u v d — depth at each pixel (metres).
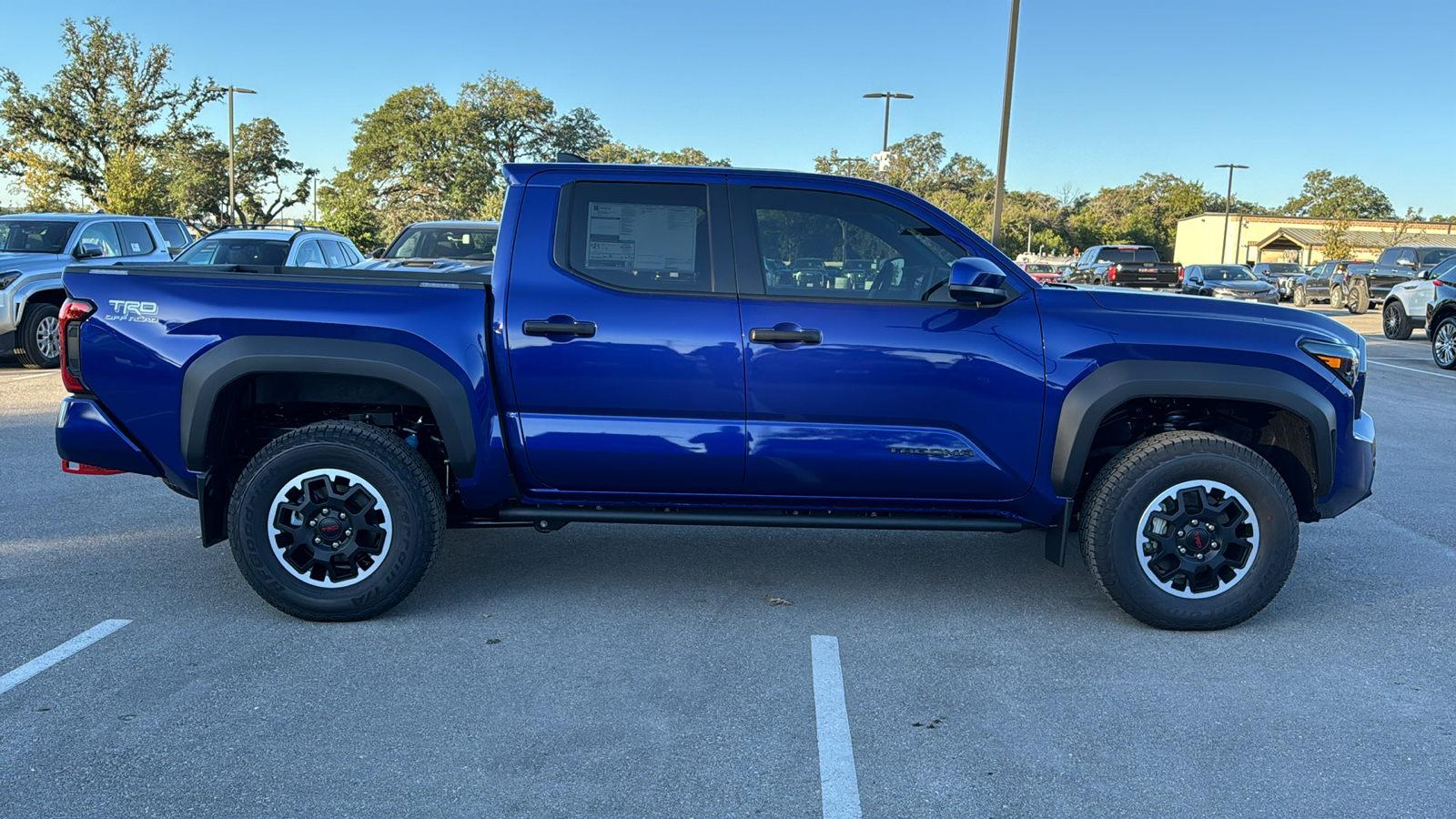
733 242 4.13
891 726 3.27
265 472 3.98
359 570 4.10
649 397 4.05
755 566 4.97
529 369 4.05
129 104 51.25
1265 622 4.28
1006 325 4.09
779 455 4.09
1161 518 4.10
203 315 3.99
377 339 4.00
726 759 3.04
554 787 2.86
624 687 3.54
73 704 3.33
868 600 4.50
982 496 4.20
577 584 4.65
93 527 5.43
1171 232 103.12
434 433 4.48
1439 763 3.07
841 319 4.05
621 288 4.10
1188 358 4.07
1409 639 4.10
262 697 3.41
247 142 75.00
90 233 13.00
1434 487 6.86
